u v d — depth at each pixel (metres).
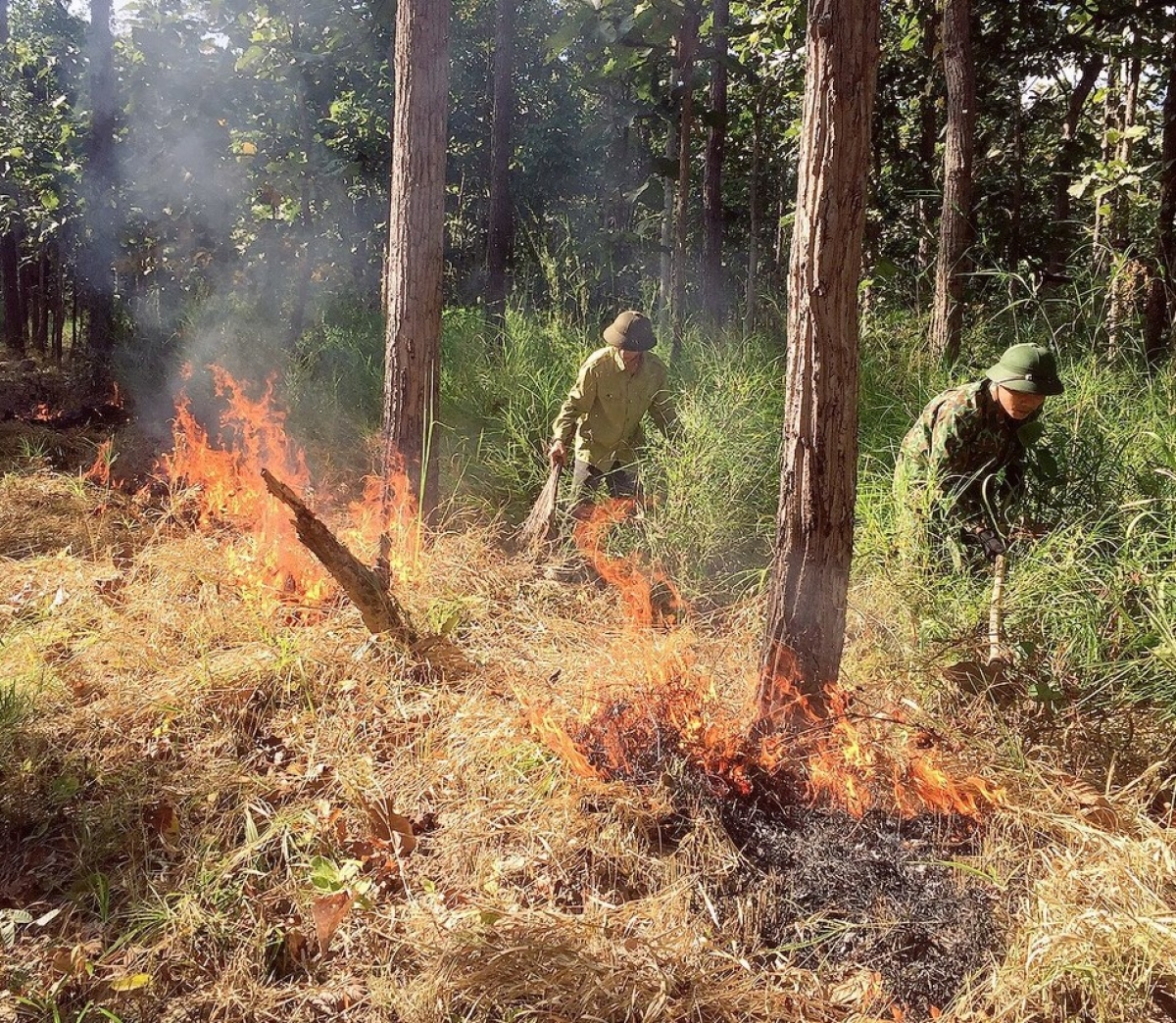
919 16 9.51
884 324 7.43
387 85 11.22
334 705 3.62
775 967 2.51
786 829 2.90
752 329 8.16
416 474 5.27
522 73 15.92
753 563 5.00
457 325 8.35
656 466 5.40
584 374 5.19
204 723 3.47
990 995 2.34
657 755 3.12
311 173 9.73
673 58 7.64
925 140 10.14
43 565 4.72
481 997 2.33
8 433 7.00
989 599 3.84
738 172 12.11
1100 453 4.64
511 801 3.02
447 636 4.12
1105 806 2.88
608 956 2.45
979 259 8.98
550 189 15.50
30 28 16.38
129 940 2.56
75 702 3.56
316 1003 2.40
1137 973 2.32
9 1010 2.33
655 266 9.98
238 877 2.77
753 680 3.57
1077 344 6.47
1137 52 7.84
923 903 2.62
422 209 5.03
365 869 2.84
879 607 3.89
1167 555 3.91
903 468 4.36
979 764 3.06
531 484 6.02
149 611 4.23
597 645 4.15
